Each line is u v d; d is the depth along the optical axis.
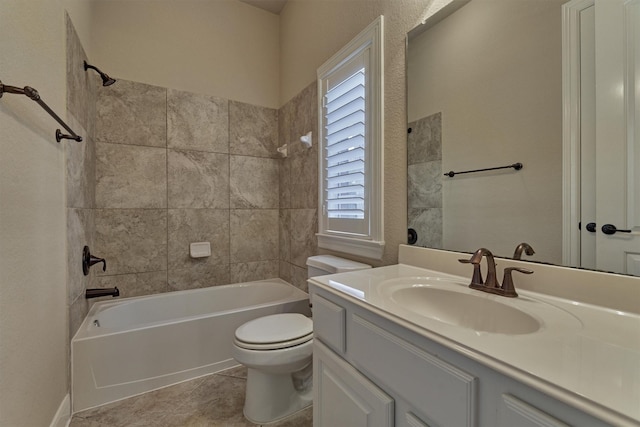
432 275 1.18
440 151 1.26
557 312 0.77
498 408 0.53
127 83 2.14
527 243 0.97
